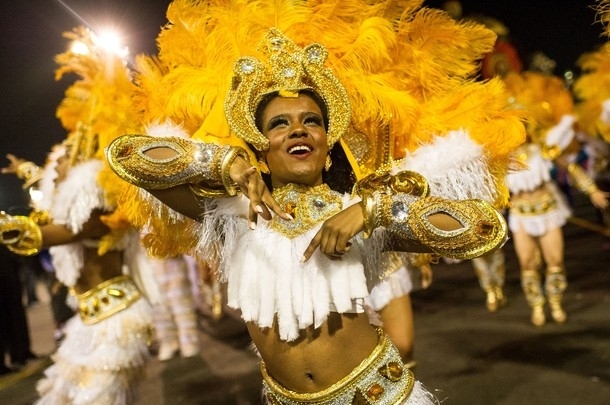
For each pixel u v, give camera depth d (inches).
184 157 70.6
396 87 89.0
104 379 116.8
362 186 72.3
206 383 184.7
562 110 212.2
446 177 76.8
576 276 268.5
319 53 79.0
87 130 119.1
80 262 122.7
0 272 229.3
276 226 73.3
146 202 80.0
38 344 273.1
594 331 187.0
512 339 189.3
